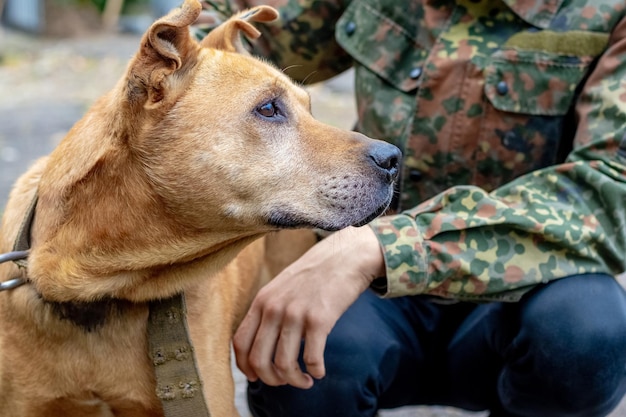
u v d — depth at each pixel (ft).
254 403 7.48
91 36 36.99
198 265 6.63
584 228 6.53
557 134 7.23
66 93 26.40
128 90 6.20
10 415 6.92
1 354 6.73
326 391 6.91
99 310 6.54
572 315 6.50
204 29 8.25
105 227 6.28
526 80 7.17
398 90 7.61
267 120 6.41
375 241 6.52
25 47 33.83
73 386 6.70
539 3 7.27
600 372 6.48
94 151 6.33
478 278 6.48
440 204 6.72
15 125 21.85
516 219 6.47
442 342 7.89
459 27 7.41
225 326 7.34
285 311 6.41
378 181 6.49
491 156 7.29
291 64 8.59
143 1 40.14
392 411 9.53
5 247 6.85
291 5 8.27
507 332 7.14
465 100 7.25
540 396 6.75
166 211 6.33
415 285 6.47
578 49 7.15
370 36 7.77
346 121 21.89
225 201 6.31
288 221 6.41
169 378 6.55
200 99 6.31
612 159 6.65
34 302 6.52
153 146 6.26
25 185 7.02
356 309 7.30
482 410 7.97
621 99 6.73
